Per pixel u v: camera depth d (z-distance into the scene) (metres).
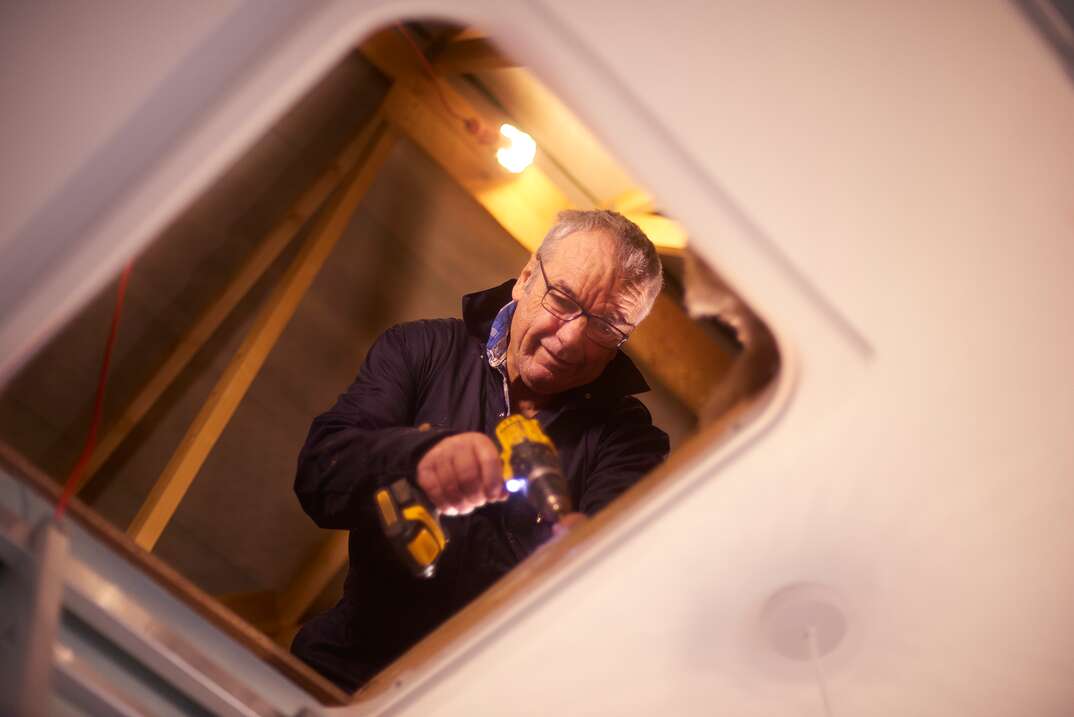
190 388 3.69
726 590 2.03
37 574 1.57
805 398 1.83
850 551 2.02
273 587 4.04
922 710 2.22
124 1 1.51
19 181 1.55
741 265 1.69
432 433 2.11
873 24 1.64
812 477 1.92
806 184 1.67
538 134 3.55
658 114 1.60
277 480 3.90
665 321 3.52
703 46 1.60
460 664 1.99
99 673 1.76
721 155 1.63
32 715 1.30
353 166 3.56
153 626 1.82
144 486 3.74
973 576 2.07
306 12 1.49
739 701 2.17
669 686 2.12
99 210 1.56
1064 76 1.67
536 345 2.52
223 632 1.90
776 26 1.62
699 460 1.89
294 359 3.79
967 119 1.68
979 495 1.98
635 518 1.93
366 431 2.24
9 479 1.72
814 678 2.14
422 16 1.51
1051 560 2.05
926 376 1.83
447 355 2.56
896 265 1.74
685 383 3.53
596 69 1.56
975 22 1.65
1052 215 1.74
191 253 3.54
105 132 1.54
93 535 1.79
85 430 3.63
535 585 1.96
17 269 1.57
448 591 2.42
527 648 2.01
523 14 1.52
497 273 3.82
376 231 3.72
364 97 3.57
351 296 3.78
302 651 2.48
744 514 1.95
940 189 1.71
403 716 2.02
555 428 2.51
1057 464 1.95
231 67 1.51
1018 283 1.78
